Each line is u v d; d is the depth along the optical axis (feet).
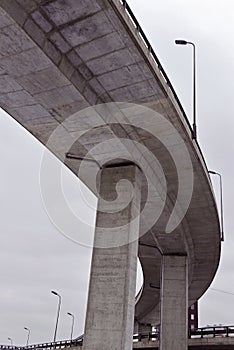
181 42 88.84
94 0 42.55
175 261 105.70
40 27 45.98
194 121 76.38
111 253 64.59
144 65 51.34
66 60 50.80
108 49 49.49
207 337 115.14
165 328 100.53
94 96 57.00
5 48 47.14
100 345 59.93
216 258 117.80
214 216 92.02
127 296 61.72
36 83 52.90
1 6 40.96
